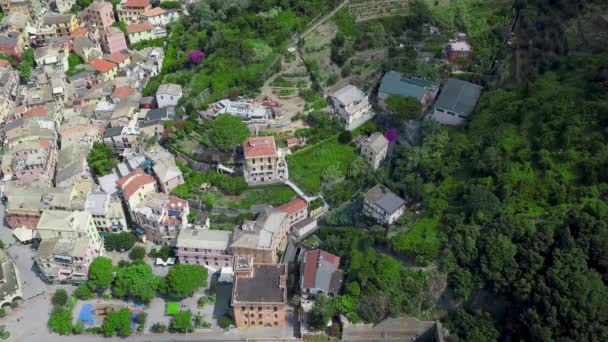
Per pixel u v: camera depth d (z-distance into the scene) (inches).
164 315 6889.8
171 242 7588.6
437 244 6673.2
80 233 7229.3
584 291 5767.7
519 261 6309.1
